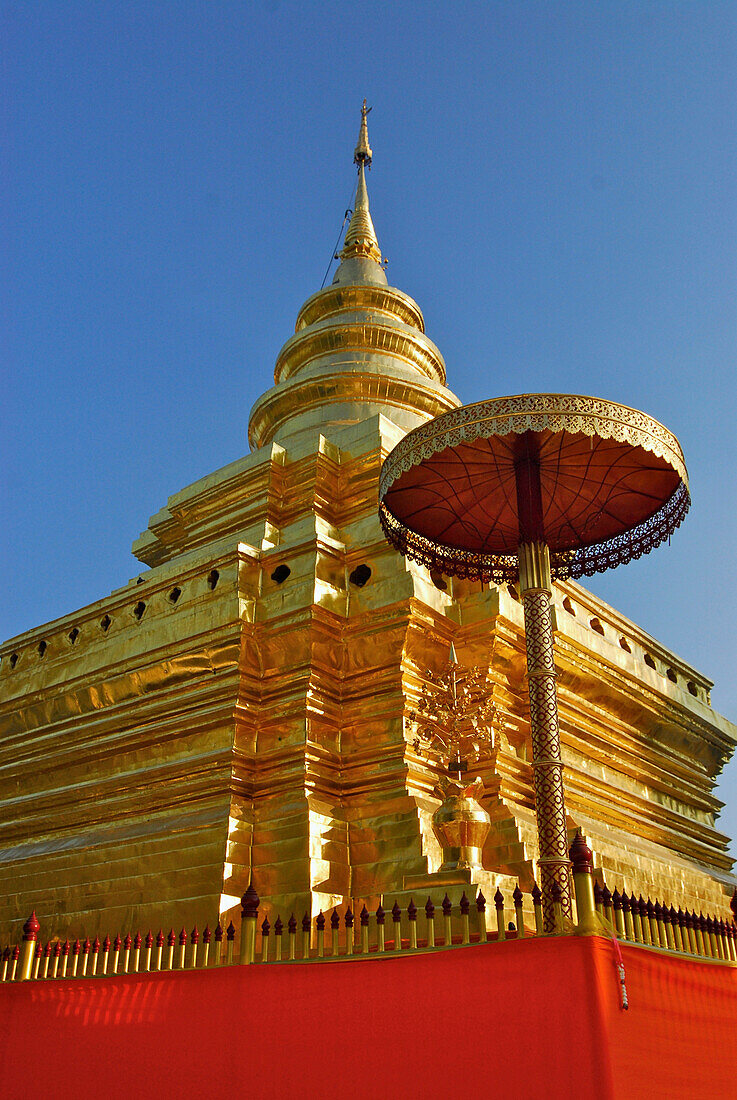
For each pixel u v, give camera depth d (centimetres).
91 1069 1029
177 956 1116
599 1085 782
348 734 1831
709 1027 918
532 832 1688
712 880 2300
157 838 1739
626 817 2183
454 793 1423
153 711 1956
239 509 2291
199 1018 990
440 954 898
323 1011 929
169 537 2536
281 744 1806
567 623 2108
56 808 2048
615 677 2244
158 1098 975
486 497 1463
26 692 2250
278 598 1909
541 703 1205
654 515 1454
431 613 1844
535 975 845
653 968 888
